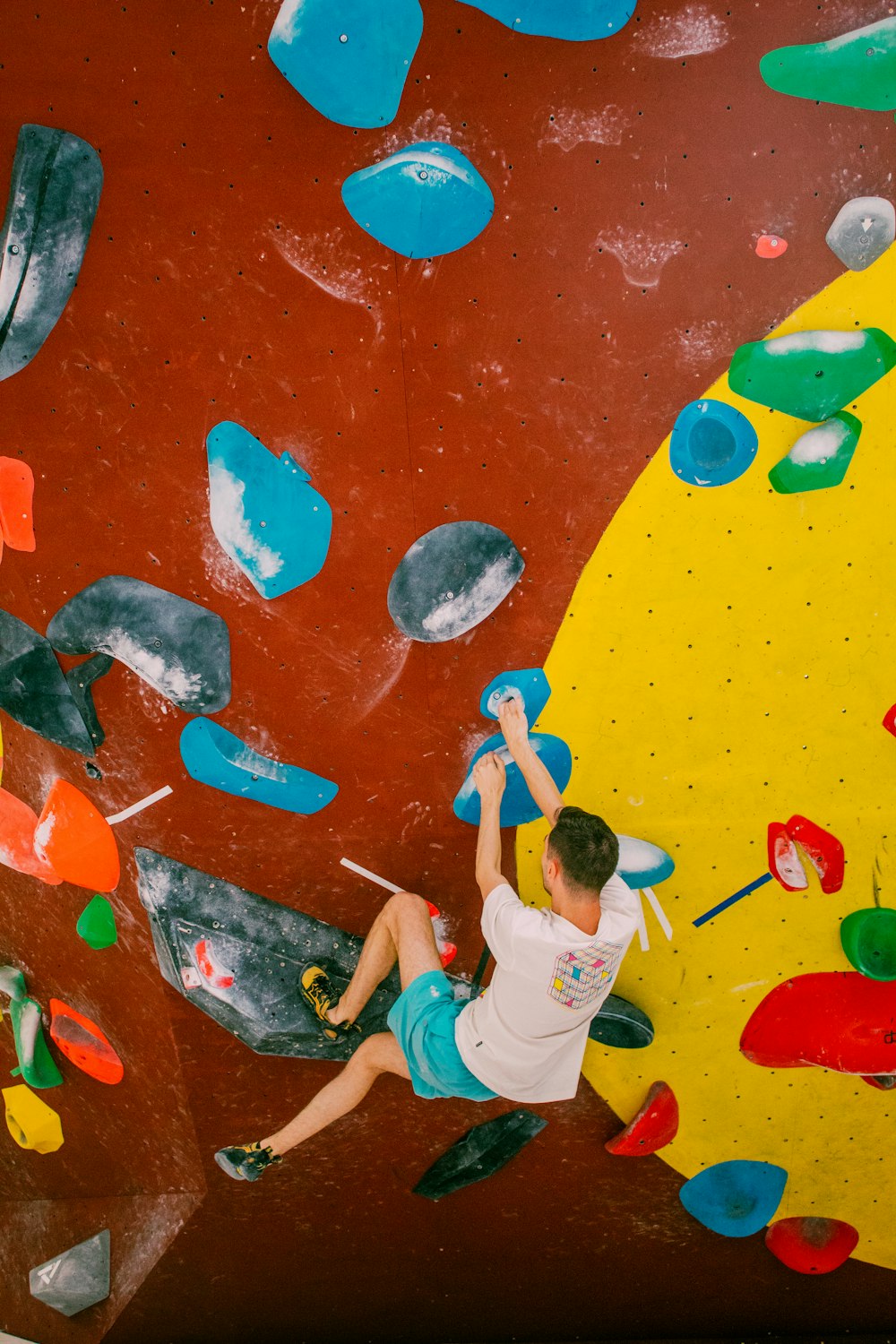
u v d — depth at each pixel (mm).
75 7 2309
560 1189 3607
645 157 2484
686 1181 3564
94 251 2535
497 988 2684
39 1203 4016
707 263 2584
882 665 2926
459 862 3223
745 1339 3939
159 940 3217
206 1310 3865
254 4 2301
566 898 2584
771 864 3133
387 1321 3957
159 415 2713
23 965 3588
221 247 2545
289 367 2666
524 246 2551
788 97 2432
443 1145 3486
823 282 2607
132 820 3150
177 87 2395
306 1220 3674
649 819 3117
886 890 3152
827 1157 3512
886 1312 3865
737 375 2648
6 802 3271
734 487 2756
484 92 2416
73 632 2918
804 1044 3307
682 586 2861
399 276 2574
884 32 2354
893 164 2506
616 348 2650
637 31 2365
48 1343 3941
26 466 2771
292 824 3145
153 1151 3666
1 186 2480
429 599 2857
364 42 2322
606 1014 3174
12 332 2584
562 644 2936
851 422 2666
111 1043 3506
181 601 2893
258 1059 3346
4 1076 3799
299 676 2967
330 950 3271
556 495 2791
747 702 2980
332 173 2479
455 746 3051
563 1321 3941
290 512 2781
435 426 2723
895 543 2797
